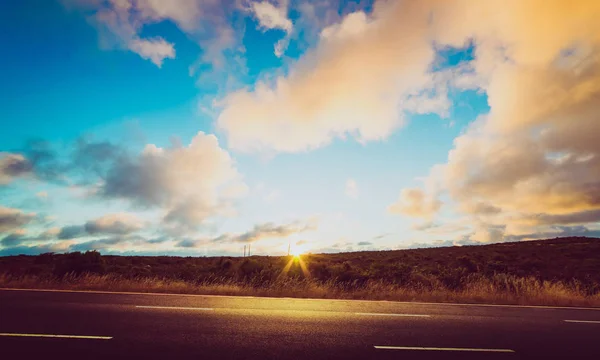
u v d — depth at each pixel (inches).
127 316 289.4
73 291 418.3
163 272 748.6
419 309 377.7
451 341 252.7
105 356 196.1
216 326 267.6
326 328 276.7
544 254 1417.3
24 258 1117.7
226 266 708.7
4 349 200.7
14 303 327.6
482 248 1887.3
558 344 255.0
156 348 212.4
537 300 469.4
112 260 1039.0
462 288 572.1
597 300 483.2
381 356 215.2
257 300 402.9
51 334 231.8
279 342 234.5
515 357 223.1
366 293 498.6
